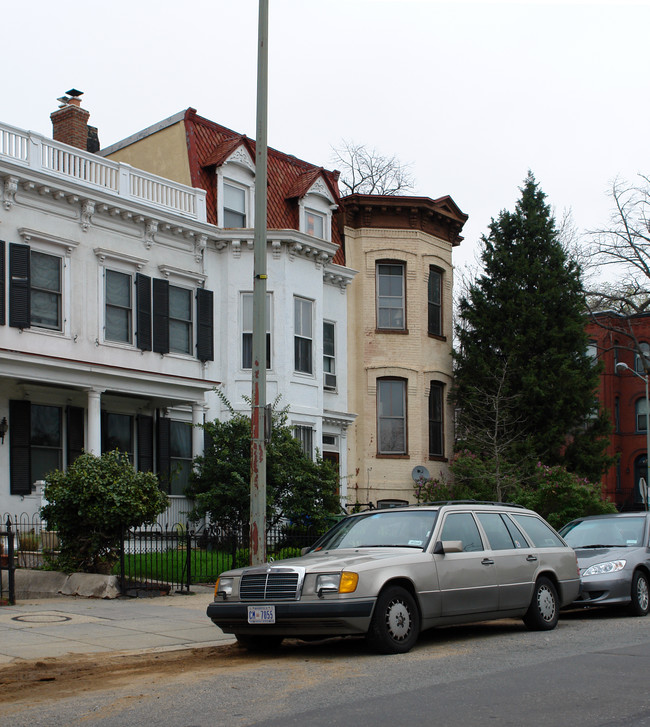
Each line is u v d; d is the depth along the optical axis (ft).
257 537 43.32
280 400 87.04
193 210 86.28
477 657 33.96
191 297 85.92
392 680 29.25
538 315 102.42
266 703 26.27
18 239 71.41
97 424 74.18
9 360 67.87
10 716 25.62
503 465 94.63
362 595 33.94
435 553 37.14
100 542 55.36
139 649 36.45
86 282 76.18
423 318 105.81
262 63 45.88
